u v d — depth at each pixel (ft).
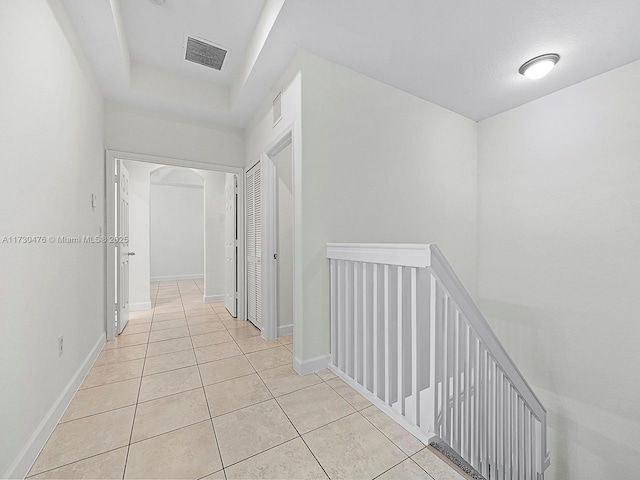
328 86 7.18
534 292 9.66
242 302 11.53
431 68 7.72
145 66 8.83
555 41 6.72
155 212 23.57
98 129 8.23
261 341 9.03
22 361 3.90
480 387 5.36
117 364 7.29
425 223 9.36
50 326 4.79
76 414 5.14
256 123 10.05
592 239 8.32
